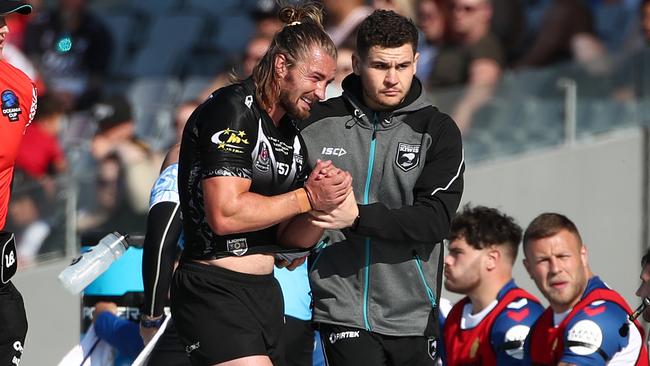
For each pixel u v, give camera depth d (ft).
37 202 88.84
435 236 53.47
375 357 55.57
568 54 108.78
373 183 54.80
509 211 93.15
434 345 57.16
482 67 100.22
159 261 56.08
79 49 125.49
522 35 109.60
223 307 49.52
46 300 87.97
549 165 93.71
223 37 137.39
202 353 49.80
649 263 57.88
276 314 51.19
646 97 96.02
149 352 56.49
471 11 101.04
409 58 53.78
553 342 61.62
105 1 145.69
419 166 54.39
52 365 87.97
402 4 98.99
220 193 47.91
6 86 54.39
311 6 51.88
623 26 112.27
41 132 102.89
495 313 65.05
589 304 60.13
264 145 49.42
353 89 55.36
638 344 59.72
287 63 48.91
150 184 88.33
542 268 62.44
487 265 65.57
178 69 136.46
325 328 56.34
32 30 123.54
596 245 94.53
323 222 50.70
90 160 103.76
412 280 55.42
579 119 95.40
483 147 93.61
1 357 55.21
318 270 55.83
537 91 95.09
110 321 62.08
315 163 54.95
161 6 142.72
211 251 49.67
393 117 54.85
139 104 114.62
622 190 94.63
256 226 48.42
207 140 48.44
